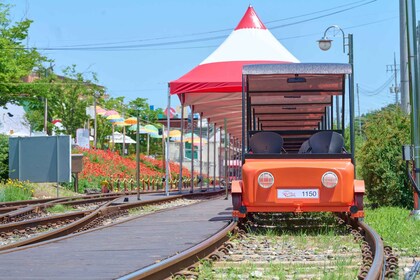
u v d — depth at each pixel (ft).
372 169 74.90
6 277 29.17
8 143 129.08
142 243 42.14
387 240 43.09
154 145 334.44
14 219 70.44
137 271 28.43
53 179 121.70
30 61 174.29
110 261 34.04
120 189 157.48
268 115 60.64
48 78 250.78
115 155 201.57
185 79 104.42
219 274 31.96
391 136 74.74
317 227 53.57
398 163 73.41
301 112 60.54
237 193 49.49
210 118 145.59
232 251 40.55
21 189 114.01
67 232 55.42
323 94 55.52
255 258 37.42
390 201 74.33
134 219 61.26
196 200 110.22
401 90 89.56
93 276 29.22
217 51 109.40
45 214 81.51
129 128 322.34
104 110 285.43
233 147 176.35
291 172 48.57
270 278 30.91
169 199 100.89
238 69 104.99
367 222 53.62
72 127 254.68
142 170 198.29
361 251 39.09
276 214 67.31
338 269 32.07
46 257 35.86
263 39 110.83
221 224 54.44
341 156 49.83
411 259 36.42
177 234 47.26
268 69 52.44
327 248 41.45
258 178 48.88
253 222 58.18
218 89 101.81
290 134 57.16
